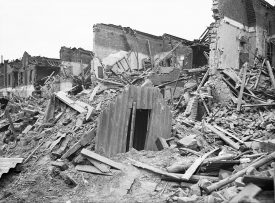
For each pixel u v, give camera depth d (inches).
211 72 671.8
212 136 456.8
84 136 355.9
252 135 464.8
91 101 552.4
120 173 313.0
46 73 1497.3
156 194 276.5
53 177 318.3
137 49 1127.6
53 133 404.8
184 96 676.1
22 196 286.2
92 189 293.7
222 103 631.2
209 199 231.9
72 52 1342.3
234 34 713.0
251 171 249.1
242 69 678.5
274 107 566.3
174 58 1114.7
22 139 421.4
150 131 395.9
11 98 1031.6
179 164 312.3
